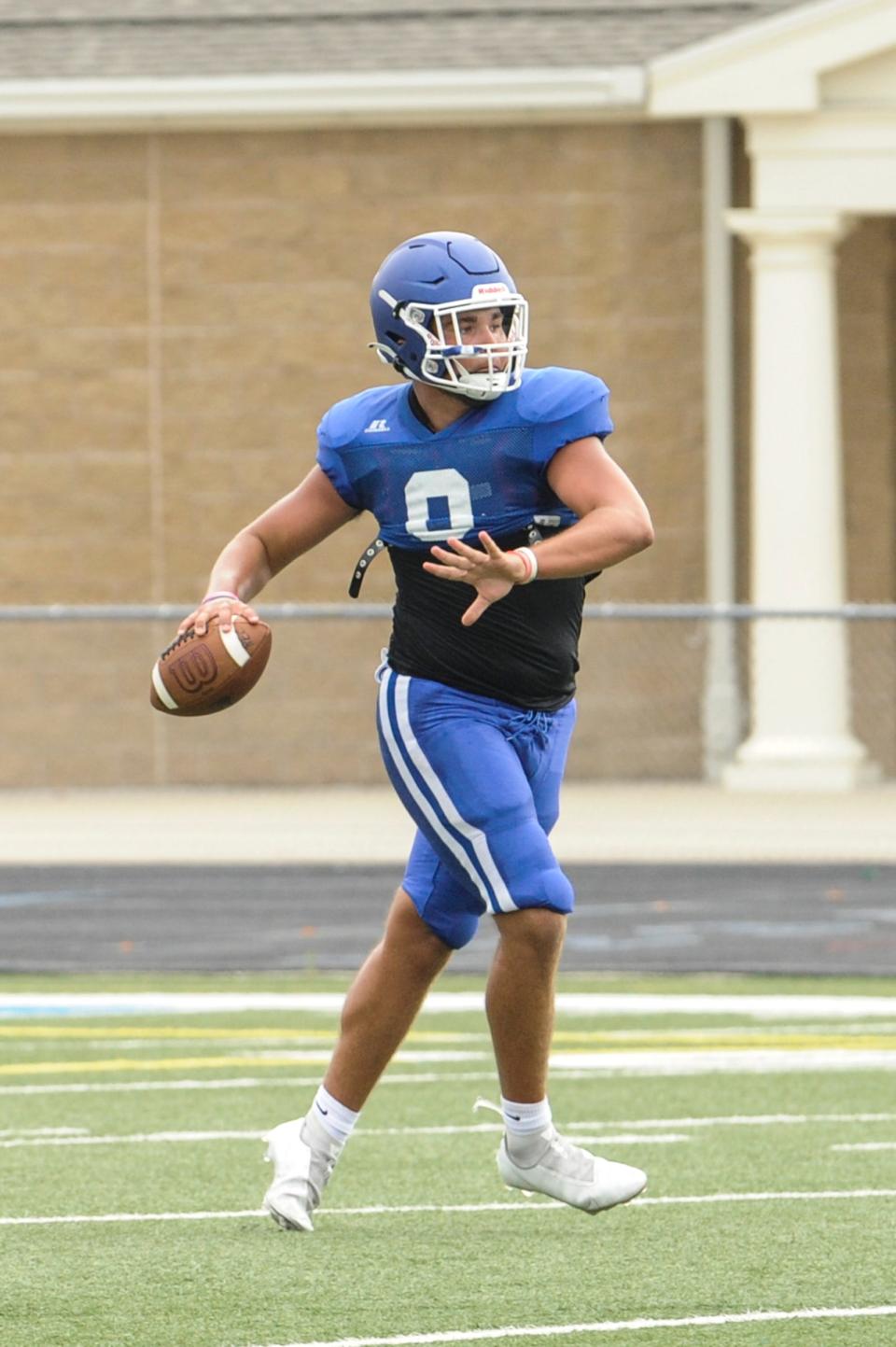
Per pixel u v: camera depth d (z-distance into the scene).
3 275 84.25
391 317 18.73
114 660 81.56
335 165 83.19
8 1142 25.89
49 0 87.38
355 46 83.06
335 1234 20.61
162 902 52.47
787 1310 17.64
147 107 81.62
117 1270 19.09
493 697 19.08
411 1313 17.52
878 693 79.81
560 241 82.31
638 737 79.81
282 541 19.73
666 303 82.00
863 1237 20.53
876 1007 37.72
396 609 19.56
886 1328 17.05
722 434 80.81
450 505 18.95
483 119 81.50
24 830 69.12
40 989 40.38
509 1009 19.25
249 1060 32.56
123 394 84.00
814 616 50.97
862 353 82.94
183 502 83.81
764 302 76.62
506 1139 19.91
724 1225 21.08
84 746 81.56
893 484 82.94
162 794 79.88
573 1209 21.86
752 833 65.38
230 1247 20.00
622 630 80.06
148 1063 32.25
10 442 84.19
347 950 44.94
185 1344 16.56
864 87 76.31
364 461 19.27
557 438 18.73
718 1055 32.72
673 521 82.00
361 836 66.75
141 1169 24.14
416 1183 23.36
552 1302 17.89
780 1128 26.86
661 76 77.31
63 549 84.06
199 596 83.75
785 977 41.47
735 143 81.50
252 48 83.69
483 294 18.50
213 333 83.69
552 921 19.02
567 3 83.00
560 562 17.98
